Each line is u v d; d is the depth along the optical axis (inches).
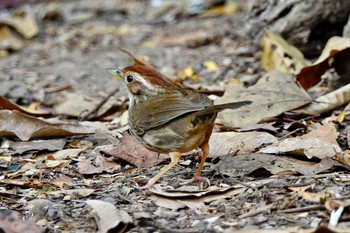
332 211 315.6
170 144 373.4
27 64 788.0
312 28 640.4
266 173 380.8
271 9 664.4
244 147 417.7
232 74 661.3
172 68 703.1
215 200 347.9
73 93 651.5
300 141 402.6
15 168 432.1
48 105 617.6
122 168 419.2
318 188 348.8
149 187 368.5
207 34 828.6
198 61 717.9
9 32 889.5
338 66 533.3
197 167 410.0
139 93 393.7
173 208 342.3
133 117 388.5
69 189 383.2
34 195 377.7
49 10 992.2
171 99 378.6
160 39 855.7
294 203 328.2
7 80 712.4
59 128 478.0
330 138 416.5
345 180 360.5
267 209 325.7
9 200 370.0
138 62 593.6
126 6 1041.5
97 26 958.4
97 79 709.3
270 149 407.8
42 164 432.5
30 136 475.8
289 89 485.1
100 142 474.0
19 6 1040.2
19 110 541.3
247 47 727.7
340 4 618.2
